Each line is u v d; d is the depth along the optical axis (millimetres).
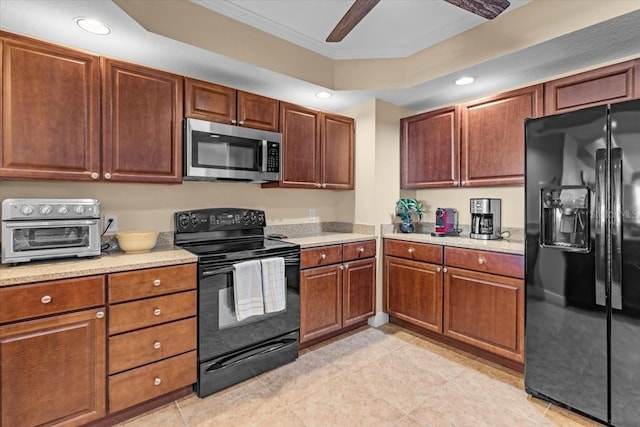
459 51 2332
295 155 2729
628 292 1577
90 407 1598
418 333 2875
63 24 1681
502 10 1634
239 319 2018
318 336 2590
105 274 1622
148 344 1758
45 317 1471
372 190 3035
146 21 1745
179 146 2133
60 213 1688
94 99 1827
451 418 1765
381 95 2875
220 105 2305
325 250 2623
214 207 2639
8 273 1468
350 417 1776
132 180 1960
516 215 2680
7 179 1682
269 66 2305
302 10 2125
